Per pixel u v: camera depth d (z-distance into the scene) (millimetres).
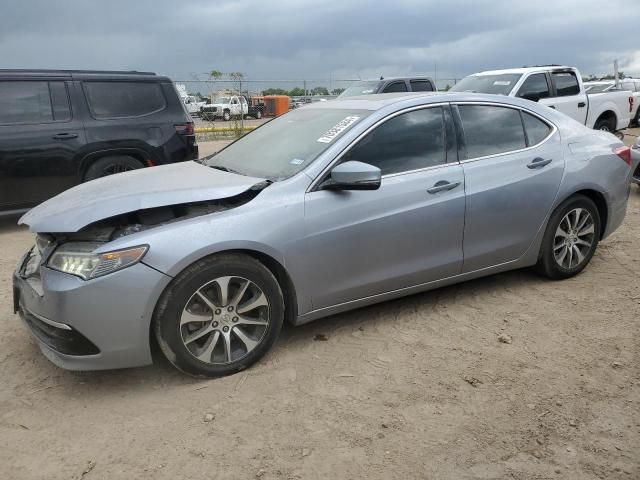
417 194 3814
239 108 25406
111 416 2998
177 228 3125
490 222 4160
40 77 7035
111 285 2959
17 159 6812
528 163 4340
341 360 3539
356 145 3713
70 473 2564
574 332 3861
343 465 2580
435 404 3045
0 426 2926
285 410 3016
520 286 4691
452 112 4141
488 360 3506
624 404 3020
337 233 3531
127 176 4113
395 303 4387
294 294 3494
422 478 2494
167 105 7941
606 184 4762
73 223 3100
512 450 2668
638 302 4316
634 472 2521
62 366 3107
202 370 3254
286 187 3471
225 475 2531
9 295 4742
